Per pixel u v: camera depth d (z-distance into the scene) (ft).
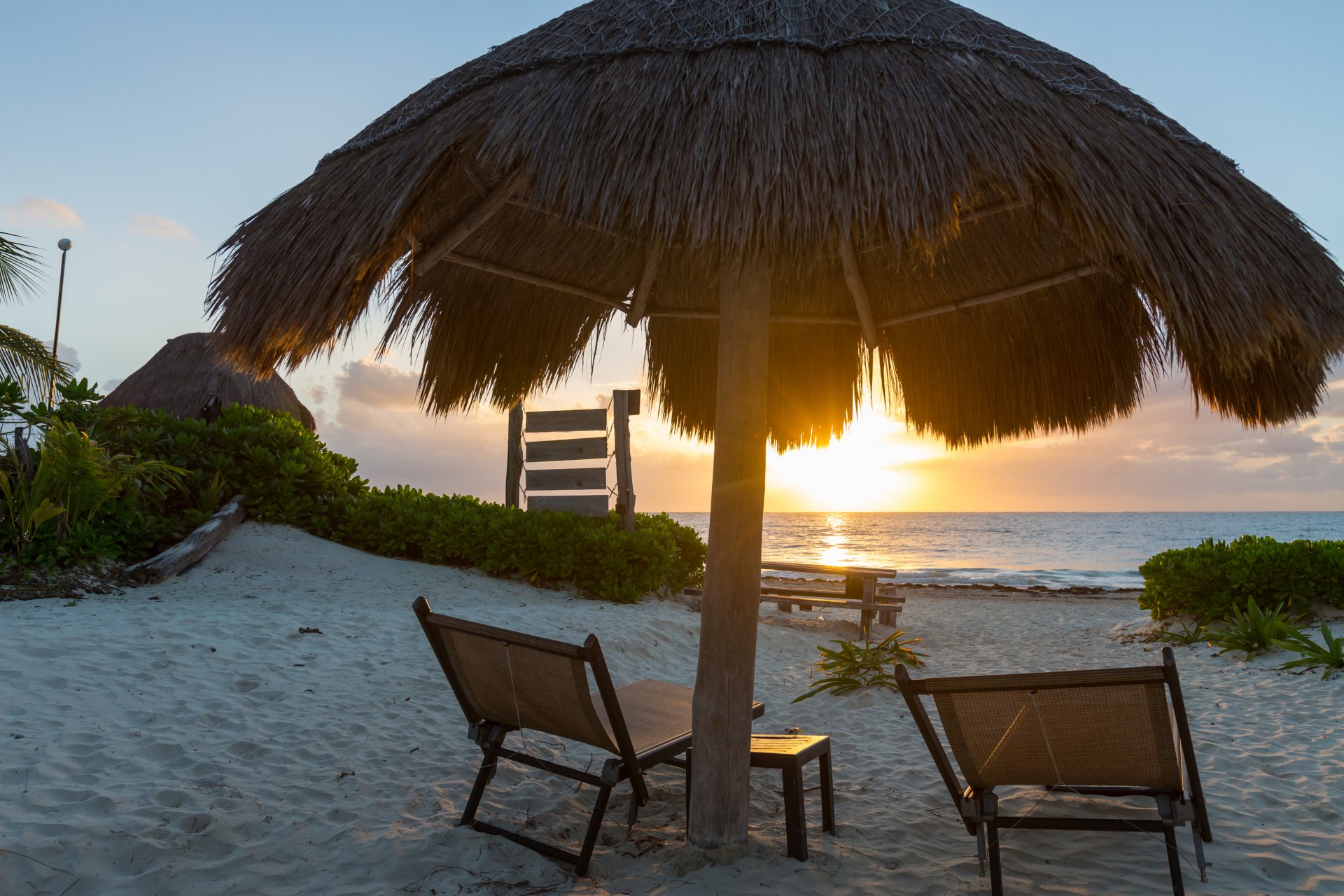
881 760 14.11
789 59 7.48
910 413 13.29
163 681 14.96
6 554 23.54
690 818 9.35
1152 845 10.05
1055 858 9.68
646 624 25.41
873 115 6.98
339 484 33.71
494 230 10.70
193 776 11.13
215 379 41.06
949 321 12.53
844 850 9.70
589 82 7.54
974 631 33.47
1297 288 6.98
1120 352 10.97
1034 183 7.16
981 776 8.52
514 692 9.45
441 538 30.76
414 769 12.02
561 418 33.19
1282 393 8.36
